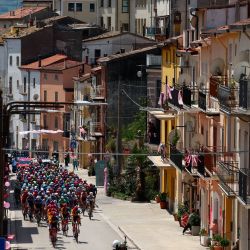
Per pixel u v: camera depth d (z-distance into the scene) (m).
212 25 104.88
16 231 111.81
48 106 81.56
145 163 138.12
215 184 100.25
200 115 108.62
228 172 89.00
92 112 188.00
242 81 82.44
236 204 92.88
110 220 120.75
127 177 141.25
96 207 132.62
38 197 117.69
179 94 113.94
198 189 110.75
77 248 100.56
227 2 113.56
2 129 82.25
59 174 145.38
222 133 98.38
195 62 113.75
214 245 95.00
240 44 90.44
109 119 179.38
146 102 154.88
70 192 123.38
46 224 116.69
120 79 175.38
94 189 132.88
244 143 89.50
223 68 97.38
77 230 105.25
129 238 105.94
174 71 126.44
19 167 161.88
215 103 100.94
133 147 146.50
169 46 130.12
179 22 140.00
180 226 113.56
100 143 184.00
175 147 117.06
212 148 100.44
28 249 99.50
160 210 128.00
